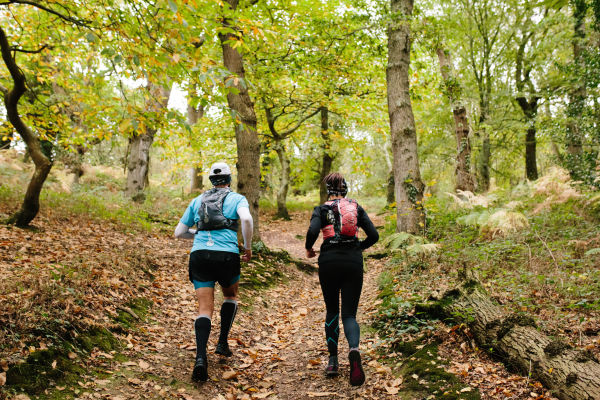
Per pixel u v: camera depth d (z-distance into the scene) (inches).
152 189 648.4
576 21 454.9
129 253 224.8
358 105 481.4
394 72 327.6
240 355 147.0
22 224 242.8
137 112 154.0
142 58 136.8
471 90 599.8
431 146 717.9
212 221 128.0
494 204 319.3
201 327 119.1
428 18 364.8
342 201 131.3
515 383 104.2
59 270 165.0
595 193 285.4
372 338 155.3
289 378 130.0
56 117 272.8
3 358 97.5
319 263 127.3
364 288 248.1
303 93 476.7
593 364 96.7
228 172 139.6
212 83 146.0
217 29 154.9
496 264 208.4
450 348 128.9
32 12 263.9
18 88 223.5
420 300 170.1
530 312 141.5
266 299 229.6
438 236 302.2
